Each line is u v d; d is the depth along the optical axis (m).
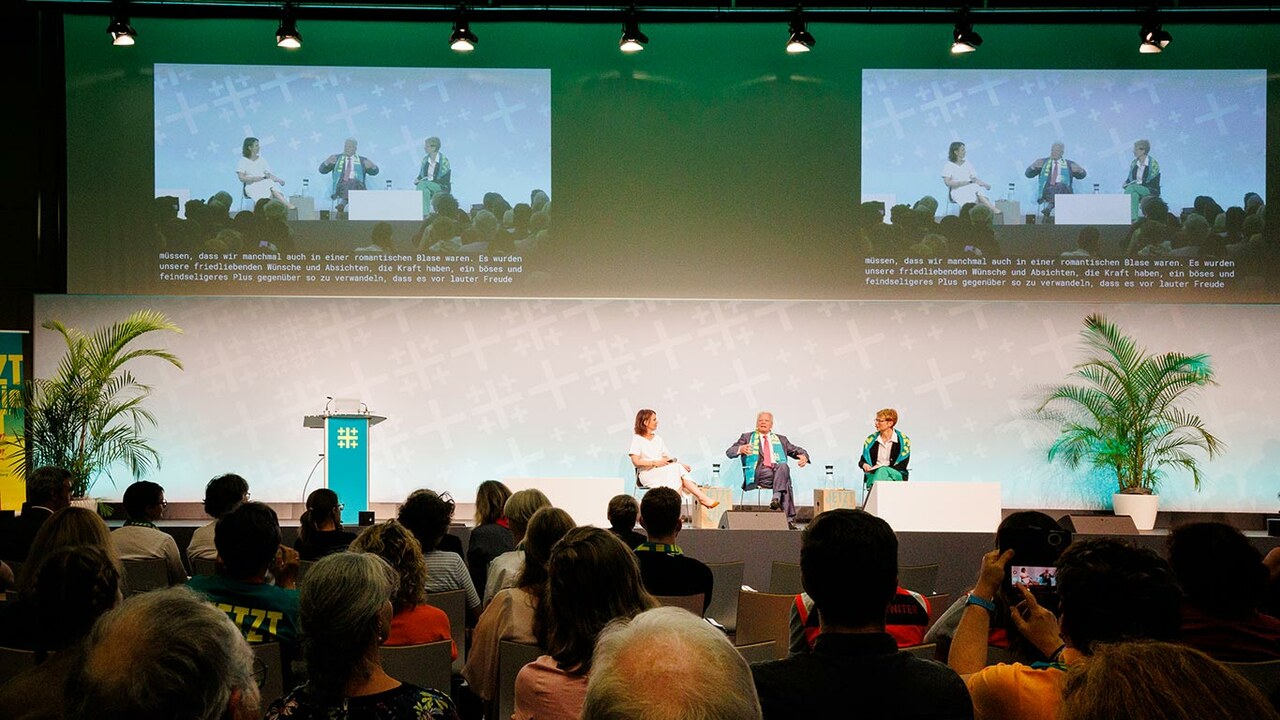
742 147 10.32
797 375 10.99
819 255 10.30
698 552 8.05
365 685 2.04
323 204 10.29
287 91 10.30
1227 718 0.87
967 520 8.18
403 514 4.64
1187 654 0.93
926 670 1.99
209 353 10.84
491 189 10.34
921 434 10.92
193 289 10.20
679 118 10.34
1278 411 10.75
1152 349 10.84
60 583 2.16
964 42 9.27
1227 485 10.71
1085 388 10.84
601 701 0.94
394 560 3.39
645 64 10.34
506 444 10.93
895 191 10.32
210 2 9.99
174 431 10.75
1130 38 10.31
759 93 10.34
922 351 10.98
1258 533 10.63
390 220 10.30
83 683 1.29
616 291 10.29
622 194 10.34
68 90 10.16
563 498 8.41
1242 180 10.26
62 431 9.50
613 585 2.45
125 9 9.45
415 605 3.44
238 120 10.27
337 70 10.34
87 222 10.16
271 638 3.16
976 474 10.88
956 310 10.98
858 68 10.34
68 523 3.21
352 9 10.17
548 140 10.33
